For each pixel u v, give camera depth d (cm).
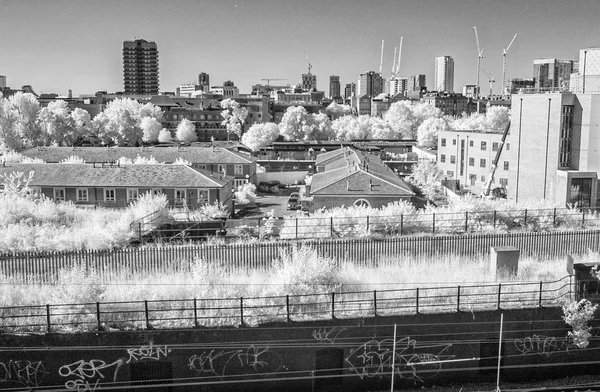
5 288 3105
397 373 2916
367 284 3231
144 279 3238
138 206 4638
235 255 3497
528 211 4747
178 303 2944
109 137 16388
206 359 2756
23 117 14950
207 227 4409
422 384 2948
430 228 4338
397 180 6775
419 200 6462
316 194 5953
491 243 3759
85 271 3247
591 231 3859
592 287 3089
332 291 3045
